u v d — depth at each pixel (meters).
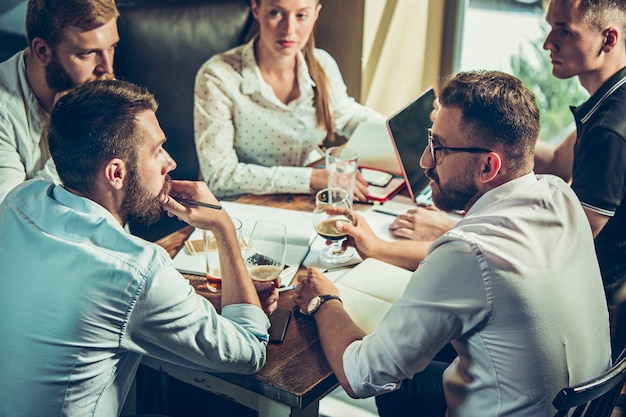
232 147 2.45
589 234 1.41
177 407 1.99
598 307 1.38
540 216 1.32
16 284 1.24
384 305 1.58
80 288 1.19
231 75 2.42
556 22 1.95
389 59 3.30
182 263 1.74
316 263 1.79
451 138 1.37
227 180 2.29
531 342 1.26
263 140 2.49
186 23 2.67
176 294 1.25
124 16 2.59
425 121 2.34
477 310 1.26
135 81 2.66
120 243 1.23
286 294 1.65
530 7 3.37
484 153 1.34
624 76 1.90
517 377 1.28
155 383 1.87
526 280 1.25
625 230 1.90
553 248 1.31
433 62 3.64
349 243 1.81
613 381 1.23
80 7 1.88
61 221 1.26
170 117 2.74
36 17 1.89
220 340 1.32
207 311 1.32
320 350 1.46
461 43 3.63
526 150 1.34
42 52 1.93
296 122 2.51
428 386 1.66
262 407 1.42
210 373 1.47
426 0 3.38
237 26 2.72
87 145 1.24
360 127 2.53
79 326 1.19
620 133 1.82
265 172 2.25
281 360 1.42
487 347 1.29
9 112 1.96
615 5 1.86
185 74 2.71
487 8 3.49
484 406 1.34
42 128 2.02
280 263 1.62
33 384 1.23
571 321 1.29
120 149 1.25
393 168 2.34
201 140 2.37
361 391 1.36
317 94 2.54
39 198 1.31
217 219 1.52
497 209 1.34
